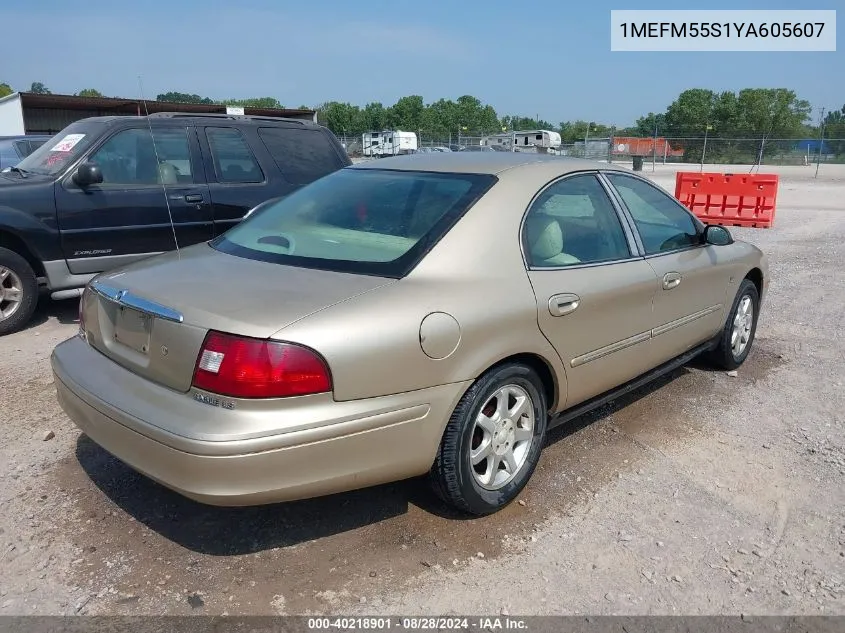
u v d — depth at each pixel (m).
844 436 4.16
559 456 3.83
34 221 5.88
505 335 3.01
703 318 4.57
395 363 2.67
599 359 3.62
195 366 2.56
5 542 2.94
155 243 6.55
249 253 3.28
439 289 2.88
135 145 6.46
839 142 45.28
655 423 4.29
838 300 7.60
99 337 3.11
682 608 2.66
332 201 3.59
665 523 3.21
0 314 5.89
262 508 3.23
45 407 4.32
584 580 2.80
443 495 3.05
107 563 2.83
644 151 49.62
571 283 3.37
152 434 2.55
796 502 3.42
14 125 24.50
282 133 7.45
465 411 2.93
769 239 12.51
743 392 4.83
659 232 4.21
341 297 2.71
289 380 2.47
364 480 2.73
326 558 2.89
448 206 3.24
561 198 3.58
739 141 46.22
